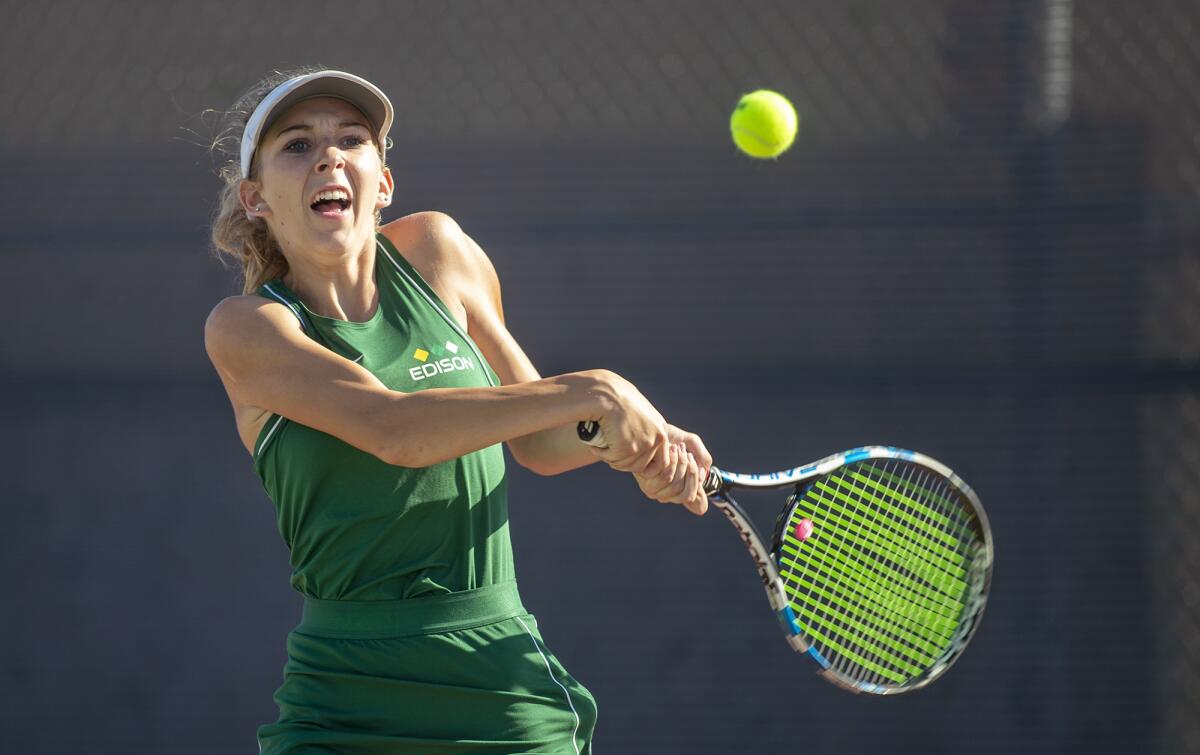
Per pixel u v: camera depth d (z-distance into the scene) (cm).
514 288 1766
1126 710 1686
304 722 780
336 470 765
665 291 1756
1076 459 1709
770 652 1714
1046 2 1714
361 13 1794
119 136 1817
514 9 1778
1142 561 1697
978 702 1700
